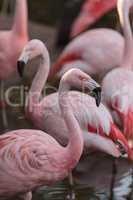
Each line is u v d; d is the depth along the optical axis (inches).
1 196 336.8
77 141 331.0
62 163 331.9
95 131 392.5
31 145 330.0
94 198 390.3
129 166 444.8
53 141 339.0
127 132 413.1
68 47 551.5
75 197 391.2
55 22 816.9
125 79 440.5
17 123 524.4
